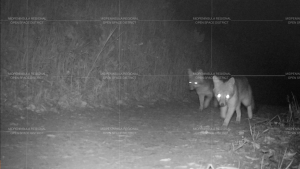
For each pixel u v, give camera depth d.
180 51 15.34
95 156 5.79
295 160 6.27
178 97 13.60
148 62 13.53
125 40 13.23
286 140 7.56
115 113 9.82
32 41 10.66
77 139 6.74
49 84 10.13
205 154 6.25
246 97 9.88
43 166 5.10
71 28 11.66
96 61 11.84
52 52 10.83
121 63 12.55
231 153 6.39
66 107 9.55
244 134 7.93
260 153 6.49
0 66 9.82
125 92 12.09
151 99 12.51
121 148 6.41
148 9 15.20
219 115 10.48
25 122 7.68
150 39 14.52
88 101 10.46
